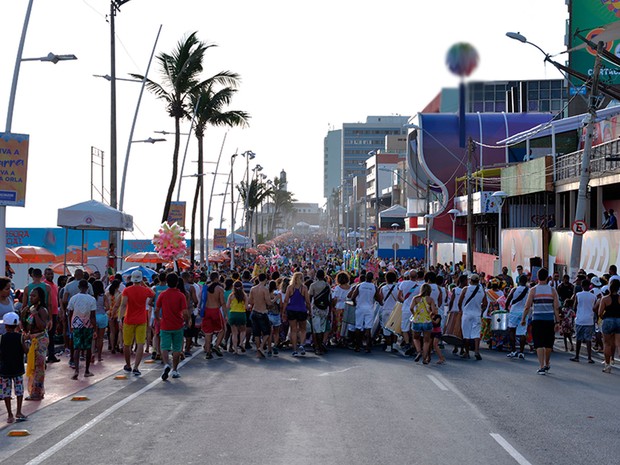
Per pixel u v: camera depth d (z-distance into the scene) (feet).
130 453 26.78
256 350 64.08
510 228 136.67
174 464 25.05
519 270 83.56
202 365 54.60
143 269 94.79
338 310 66.80
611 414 34.45
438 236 216.33
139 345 49.70
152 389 42.70
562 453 26.55
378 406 36.17
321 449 26.99
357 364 54.19
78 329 47.55
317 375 48.08
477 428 30.91
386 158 467.93
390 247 233.14
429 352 55.21
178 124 146.00
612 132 127.13
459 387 42.60
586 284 59.21
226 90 167.12
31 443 28.91
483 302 68.18
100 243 171.22
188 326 60.95
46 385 44.70
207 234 183.52
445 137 214.28
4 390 33.63
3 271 62.03
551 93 292.61
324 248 450.30
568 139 155.84
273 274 68.23
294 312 60.08
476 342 58.18
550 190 125.18
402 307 61.21
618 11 144.15
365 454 26.20
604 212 106.32
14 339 33.96
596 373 50.39
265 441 28.43
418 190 281.13
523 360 58.29
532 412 34.81
